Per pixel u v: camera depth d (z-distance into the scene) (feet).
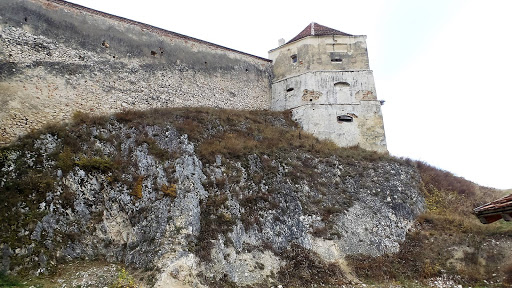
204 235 49.65
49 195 47.73
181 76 76.23
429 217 65.41
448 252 58.90
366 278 54.54
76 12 65.67
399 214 65.10
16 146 50.72
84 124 57.11
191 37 80.48
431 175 77.36
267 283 49.06
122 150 55.47
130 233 48.85
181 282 43.34
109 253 47.60
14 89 55.31
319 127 82.38
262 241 53.47
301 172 65.31
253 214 55.47
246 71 88.12
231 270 48.26
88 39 65.67
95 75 64.54
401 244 61.05
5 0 58.39
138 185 51.93
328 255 56.08
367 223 62.13
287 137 74.49
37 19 60.75
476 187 80.02
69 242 46.42
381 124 84.17
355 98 85.81
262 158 63.41
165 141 58.75
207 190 54.70
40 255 43.70
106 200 50.29
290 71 90.58
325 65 88.22
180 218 49.39
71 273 43.68
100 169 51.96
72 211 48.32
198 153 58.85
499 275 54.85
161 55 74.69
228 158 60.39
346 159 72.38
